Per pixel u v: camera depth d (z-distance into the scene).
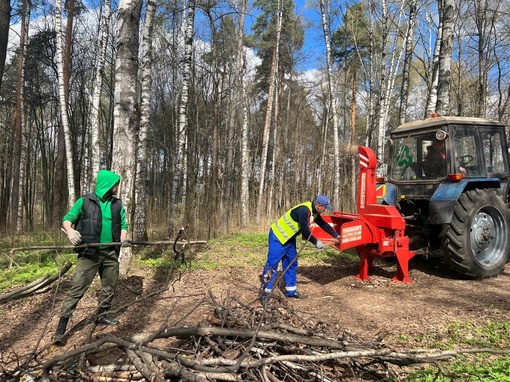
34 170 18.38
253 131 23.33
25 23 14.41
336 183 12.67
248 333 2.93
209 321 3.50
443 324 4.15
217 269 6.52
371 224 5.73
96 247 3.90
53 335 3.81
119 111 5.77
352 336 3.30
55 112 16.66
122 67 5.78
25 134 16.31
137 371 2.68
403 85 13.02
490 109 14.52
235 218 12.97
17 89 14.24
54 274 5.71
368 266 6.37
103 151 17.16
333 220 6.44
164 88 17.41
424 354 2.99
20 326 4.24
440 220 5.80
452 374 3.04
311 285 5.80
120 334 3.92
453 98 16.55
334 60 20.84
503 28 13.45
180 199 12.27
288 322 3.54
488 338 3.77
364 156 5.91
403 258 5.84
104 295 4.09
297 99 22.42
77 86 16.23
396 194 6.91
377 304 4.88
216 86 10.54
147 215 11.54
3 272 6.28
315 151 16.14
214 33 10.57
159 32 15.84
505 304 4.80
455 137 6.20
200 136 14.58
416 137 6.68
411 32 12.79
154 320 4.30
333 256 7.48
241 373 2.70
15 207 14.06
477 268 5.88
